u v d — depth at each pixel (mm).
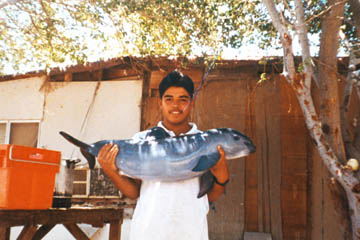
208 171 2572
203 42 6422
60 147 7570
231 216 6727
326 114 5285
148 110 7312
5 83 7996
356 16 5723
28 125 7852
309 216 6598
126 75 7570
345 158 5203
